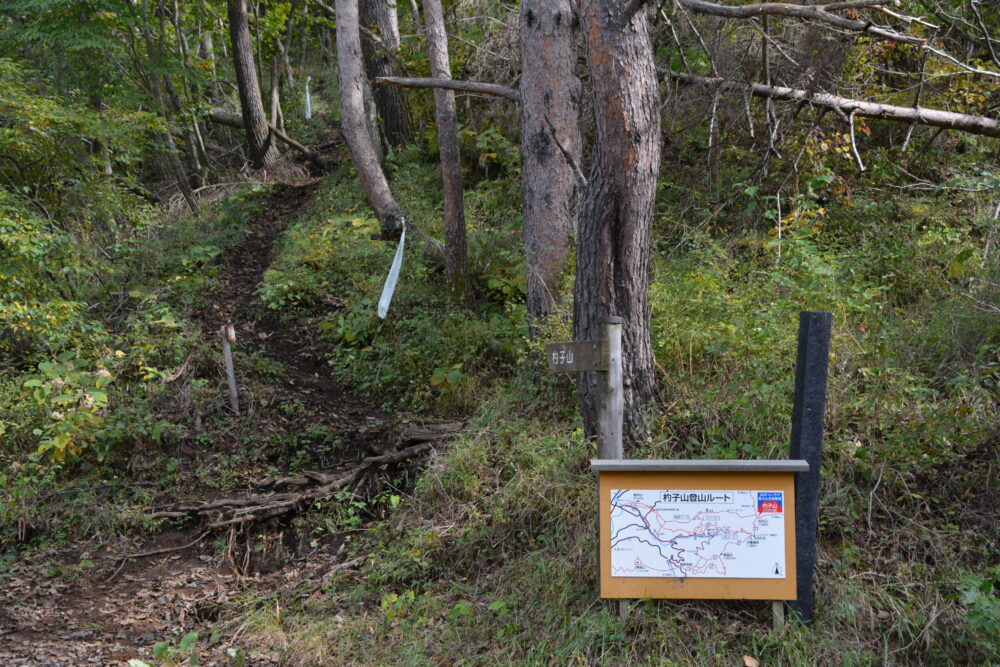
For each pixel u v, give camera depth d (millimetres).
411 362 7891
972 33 8000
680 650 3676
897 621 3719
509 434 5777
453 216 8680
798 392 3709
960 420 4781
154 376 7691
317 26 23938
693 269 6941
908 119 7094
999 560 4059
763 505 3688
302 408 7504
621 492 3748
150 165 16438
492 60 11047
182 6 17203
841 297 5891
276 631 4480
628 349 4953
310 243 10922
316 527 5758
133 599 5023
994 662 3492
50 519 5789
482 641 4098
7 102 8867
